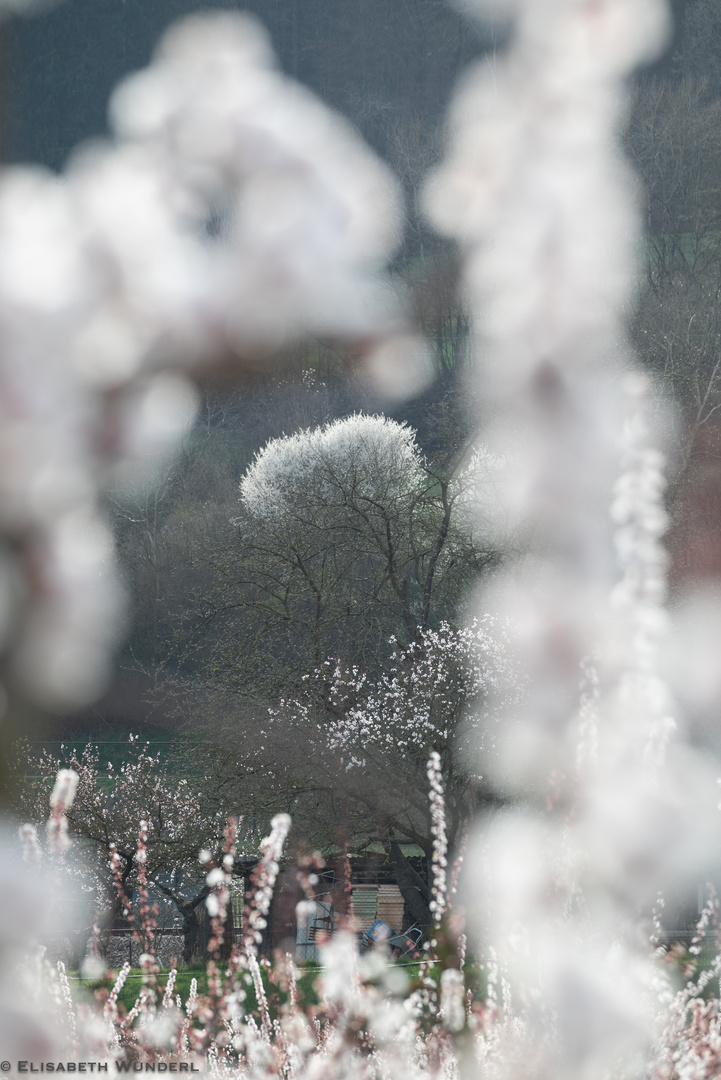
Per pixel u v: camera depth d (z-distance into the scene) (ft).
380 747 48.83
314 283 1.32
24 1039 1.60
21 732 1.43
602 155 1.66
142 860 13.15
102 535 1.44
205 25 1.33
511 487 1.90
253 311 1.30
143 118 1.33
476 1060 9.52
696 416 48.75
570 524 1.98
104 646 1.45
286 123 1.33
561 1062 2.45
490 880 3.03
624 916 2.35
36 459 1.34
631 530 2.30
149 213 1.31
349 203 1.34
